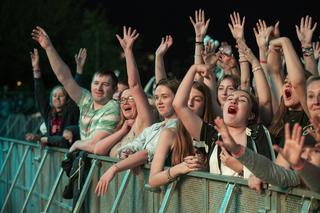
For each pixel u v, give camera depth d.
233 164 7.79
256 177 6.88
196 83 9.30
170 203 8.55
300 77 8.17
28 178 14.69
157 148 8.84
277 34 10.70
